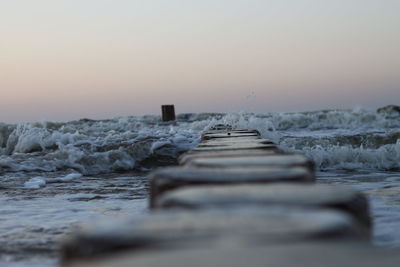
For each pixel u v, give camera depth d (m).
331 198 1.70
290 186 1.94
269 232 1.22
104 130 17.83
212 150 4.14
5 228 4.25
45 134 12.11
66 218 4.80
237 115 16.08
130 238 1.20
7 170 9.18
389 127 19.39
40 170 9.32
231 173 2.33
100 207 5.50
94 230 1.28
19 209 5.39
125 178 8.61
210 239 1.18
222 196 1.74
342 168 9.59
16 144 12.63
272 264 0.96
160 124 19.62
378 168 9.52
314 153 10.11
